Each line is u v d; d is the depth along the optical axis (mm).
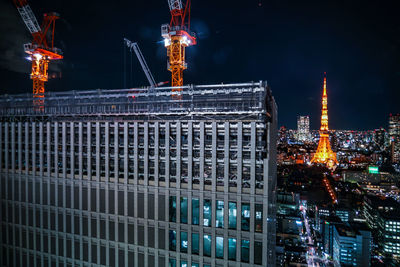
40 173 67688
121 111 59750
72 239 63969
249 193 50188
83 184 62938
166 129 56000
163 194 56031
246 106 50625
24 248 69688
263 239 49281
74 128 64188
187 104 55125
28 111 69938
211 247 52438
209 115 53031
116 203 59844
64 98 66250
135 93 60062
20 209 70188
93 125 62469
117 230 59688
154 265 56719
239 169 50781
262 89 50406
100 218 61312
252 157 49969
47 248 66875
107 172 60688
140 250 57906
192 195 53781
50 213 66562
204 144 53156
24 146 70750
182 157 54938
